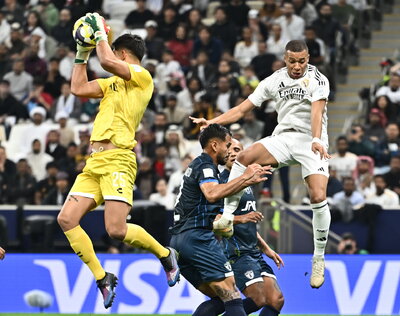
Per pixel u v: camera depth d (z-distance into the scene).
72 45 55.19
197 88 49.47
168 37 54.69
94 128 23.98
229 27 53.28
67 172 45.12
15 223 43.78
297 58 23.69
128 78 23.83
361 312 37.62
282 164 24.17
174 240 25.22
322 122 23.98
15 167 45.84
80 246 23.91
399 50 56.88
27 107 51.50
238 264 27.22
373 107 47.97
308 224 40.28
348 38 55.69
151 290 37.56
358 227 42.84
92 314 37.62
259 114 46.72
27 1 59.34
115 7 58.34
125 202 23.69
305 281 37.66
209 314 25.48
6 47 54.97
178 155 45.59
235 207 24.05
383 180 43.25
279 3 56.84
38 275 38.19
